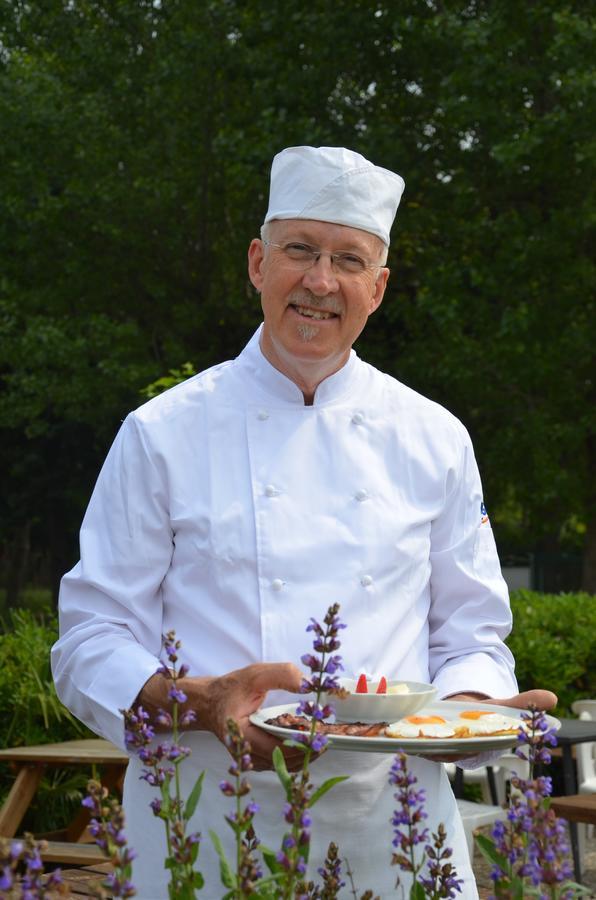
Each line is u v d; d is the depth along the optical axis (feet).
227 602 8.80
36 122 69.51
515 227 57.62
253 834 6.59
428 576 9.43
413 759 8.82
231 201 73.82
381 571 9.00
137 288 76.23
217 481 9.02
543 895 6.08
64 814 23.07
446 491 9.50
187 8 68.90
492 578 9.71
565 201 59.11
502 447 61.46
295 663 8.69
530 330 57.88
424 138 63.26
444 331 60.34
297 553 8.86
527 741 6.95
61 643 8.85
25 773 20.02
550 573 76.84
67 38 75.97
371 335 72.43
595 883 23.13
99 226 71.41
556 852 6.11
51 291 74.18
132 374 66.23
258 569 8.80
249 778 8.43
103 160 72.02
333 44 63.26
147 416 9.18
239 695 7.73
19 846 5.31
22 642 24.09
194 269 75.51
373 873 8.63
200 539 8.87
